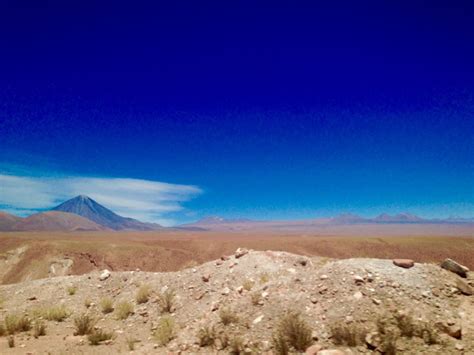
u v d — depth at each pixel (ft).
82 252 355.77
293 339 31.07
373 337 29.55
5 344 36.88
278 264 54.75
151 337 38.63
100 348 34.96
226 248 392.27
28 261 349.61
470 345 28.09
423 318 31.58
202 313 41.86
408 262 40.68
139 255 359.66
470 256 285.84
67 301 54.80
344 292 36.60
